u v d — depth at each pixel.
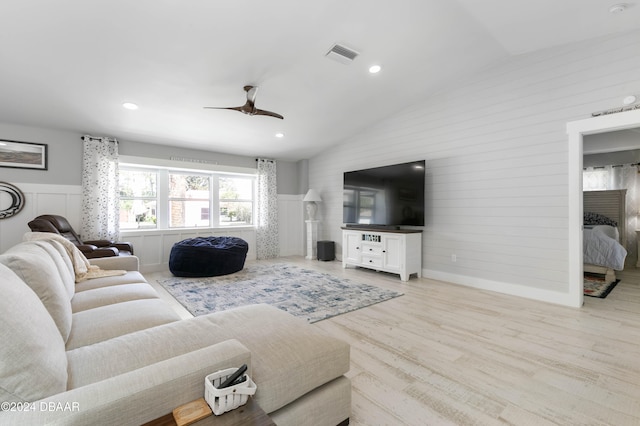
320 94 4.22
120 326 1.56
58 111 3.96
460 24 3.08
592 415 1.58
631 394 1.76
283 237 7.04
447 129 4.38
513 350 2.29
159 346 1.26
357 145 5.78
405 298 3.59
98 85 3.47
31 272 1.30
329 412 1.40
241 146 5.86
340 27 3.00
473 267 4.11
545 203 3.48
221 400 0.87
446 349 2.30
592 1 2.61
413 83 4.19
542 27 3.03
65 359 1.03
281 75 3.66
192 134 5.06
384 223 5.02
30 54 2.88
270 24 2.83
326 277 4.68
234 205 6.48
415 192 4.55
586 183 6.27
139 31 2.71
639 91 2.93
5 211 4.13
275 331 1.52
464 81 4.18
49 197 4.44
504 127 3.80
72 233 4.20
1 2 2.29
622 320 2.87
